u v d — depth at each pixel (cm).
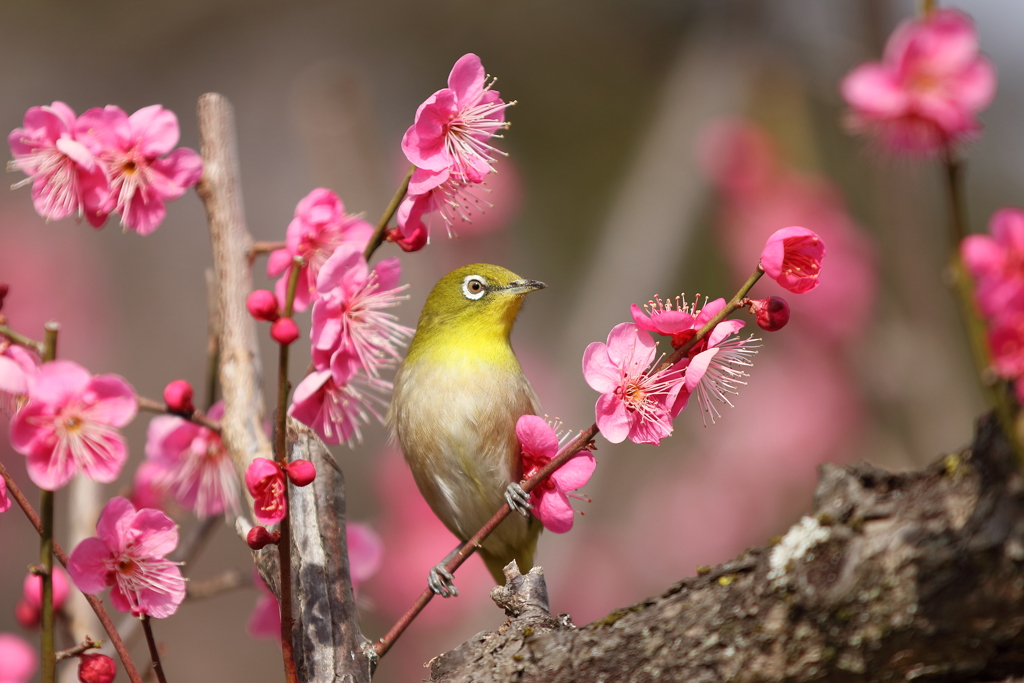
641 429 505
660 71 1745
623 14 1762
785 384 1452
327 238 579
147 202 572
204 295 1830
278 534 473
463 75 530
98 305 1675
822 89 1496
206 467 647
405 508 1248
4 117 1766
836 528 422
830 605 417
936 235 1516
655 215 1541
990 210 1662
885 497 423
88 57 1819
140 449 1579
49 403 468
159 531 488
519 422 552
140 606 485
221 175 658
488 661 493
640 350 505
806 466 1452
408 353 827
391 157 1378
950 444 1345
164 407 497
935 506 409
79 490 734
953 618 405
